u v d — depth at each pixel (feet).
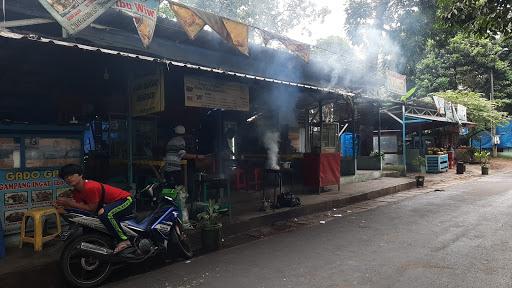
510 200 35.42
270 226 26.58
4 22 20.71
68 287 16.46
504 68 90.79
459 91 84.89
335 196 34.99
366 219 27.94
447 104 61.57
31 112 25.75
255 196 33.68
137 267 18.60
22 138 19.63
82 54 20.17
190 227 22.66
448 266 16.93
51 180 20.53
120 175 28.22
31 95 25.62
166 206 19.25
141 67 22.95
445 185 48.55
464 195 39.17
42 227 19.69
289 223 27.37
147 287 15.97
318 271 16.85
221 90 24.41
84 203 16.85
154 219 18.43
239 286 15.49
